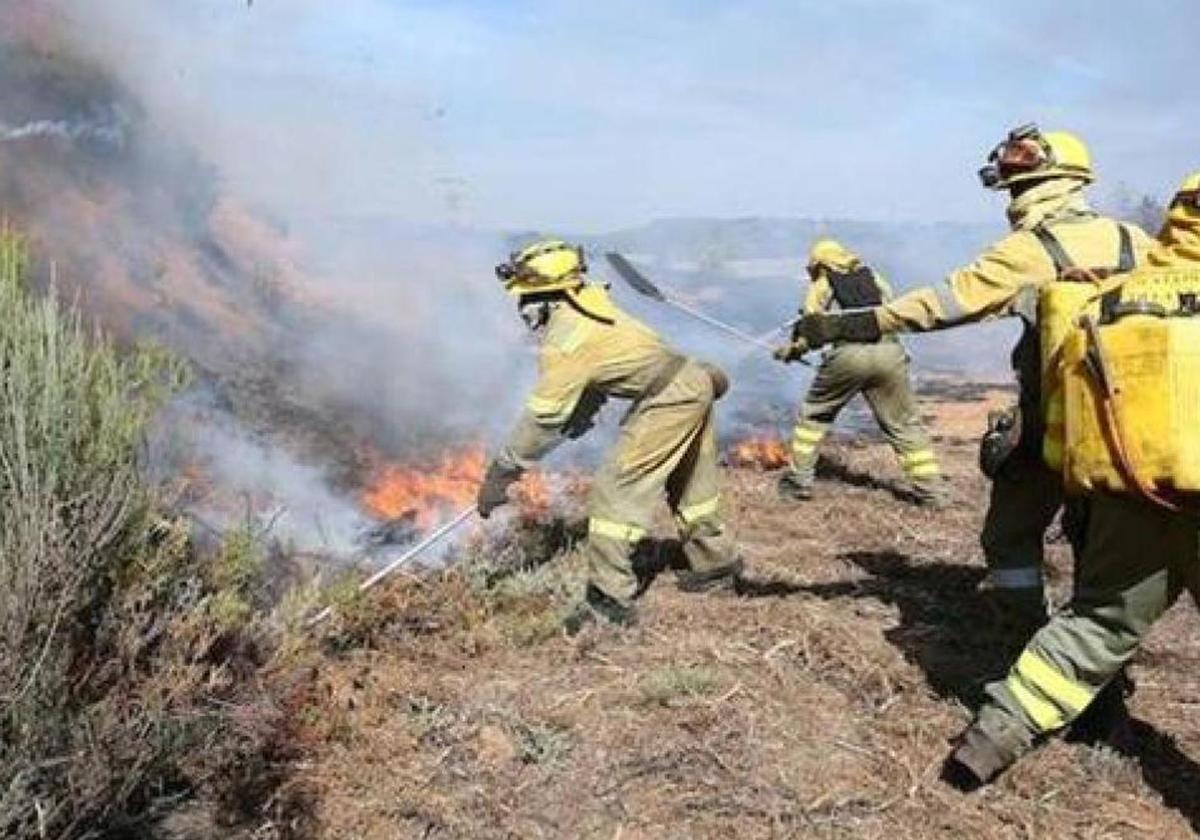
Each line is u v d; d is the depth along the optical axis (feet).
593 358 15.89
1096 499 11.60
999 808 11.99
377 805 11.63
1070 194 13.96
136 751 10.36
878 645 15.75
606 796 12.02
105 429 10.83
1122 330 11.04
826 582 18.89
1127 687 14.19
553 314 16.31
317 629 14.74
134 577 11.36
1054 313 12.50
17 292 11.12
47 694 9.77
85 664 10.66
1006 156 14.06
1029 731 12.10
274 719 12.00
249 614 13.70
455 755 12.64
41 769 9.75
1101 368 11.07
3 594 9.59
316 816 11.39
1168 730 13.84
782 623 16.49
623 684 14.38
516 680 14.49
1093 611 11.88
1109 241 13.56
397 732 12.95
